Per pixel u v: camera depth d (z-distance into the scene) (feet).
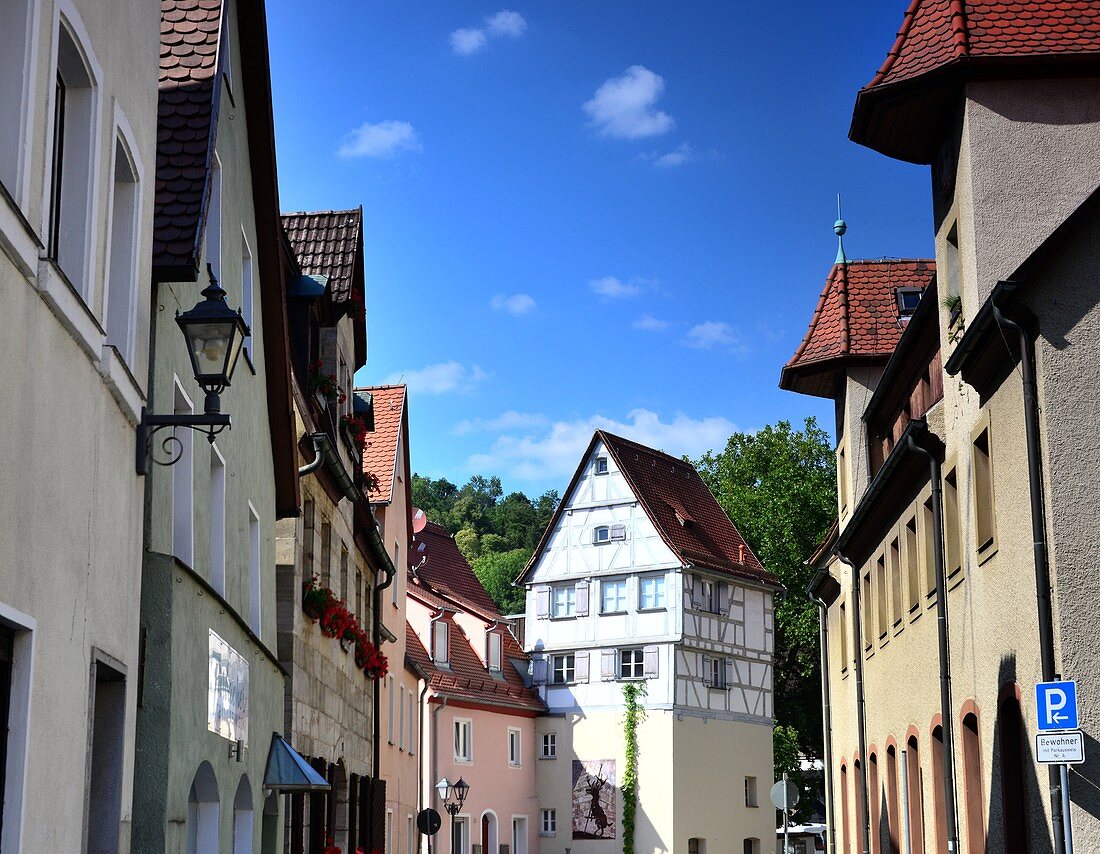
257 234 46.96
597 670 164.76
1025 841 45.03
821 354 81.05
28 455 21.91
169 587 30.89
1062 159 49.42
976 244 49.03
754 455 195.62
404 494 113.09
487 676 162.40
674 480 176.45
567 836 163.32
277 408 49.08
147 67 30.94
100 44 26.53
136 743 30.25
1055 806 39.17
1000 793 46.68
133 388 28.50
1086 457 40.83
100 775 28.40
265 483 48.55
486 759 156.87
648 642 161.38
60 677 23.88
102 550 26.68
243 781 41.86
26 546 21.91
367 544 83.25
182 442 35.73
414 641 148.46
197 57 37.32
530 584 173.06
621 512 167.12
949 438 54.08
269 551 49.49
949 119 52.42
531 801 165.07
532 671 170.60
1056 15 50.98
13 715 22.00
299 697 56.18
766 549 187.32
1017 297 42.04
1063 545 40.52
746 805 167.02
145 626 30.66
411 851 125.29
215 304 28.66
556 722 166.71
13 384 21.04
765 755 171.42
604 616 165.89
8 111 21.59
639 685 160.76
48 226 23.99
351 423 74.64
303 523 60.18
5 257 20.47
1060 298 41.63
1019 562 43.73
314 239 74.95
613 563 166.40
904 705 67.05
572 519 171.32
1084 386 41.14
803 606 185.88
